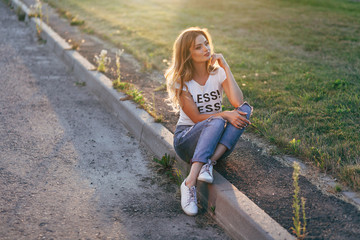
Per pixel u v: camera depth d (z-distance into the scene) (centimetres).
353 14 1223
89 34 972
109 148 454
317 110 494
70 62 766
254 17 1185
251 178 350
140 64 737
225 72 366
